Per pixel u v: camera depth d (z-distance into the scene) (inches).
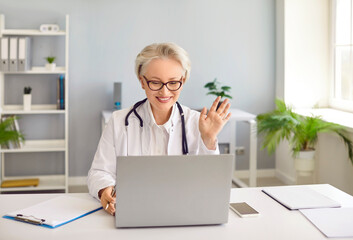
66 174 180.1
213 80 198.1
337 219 66.8
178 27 193.8
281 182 196.7
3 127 166.4
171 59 68.8
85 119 191.8
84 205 72.1
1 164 185.5
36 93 187.0
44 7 185.0
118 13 189.8
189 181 61.6
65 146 179.8
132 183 60.8
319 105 190.5
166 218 62.8
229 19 196.7
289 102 189.5
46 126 190.1
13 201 74.9
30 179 185.3
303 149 157.8
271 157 207.0
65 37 185.6
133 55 191.8
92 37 189.0
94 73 190.5
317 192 79.6
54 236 60.3
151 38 192.4
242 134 204.4
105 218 67.3
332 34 184.5
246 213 68.7
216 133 71.6
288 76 189.0
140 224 62.7
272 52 200.2
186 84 196.5
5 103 184.9
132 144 78.4
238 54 198.7
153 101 70.7
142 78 71.5
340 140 152.1
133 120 78.8
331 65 185.9
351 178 146.6
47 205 71.7
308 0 186.9
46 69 178.2
